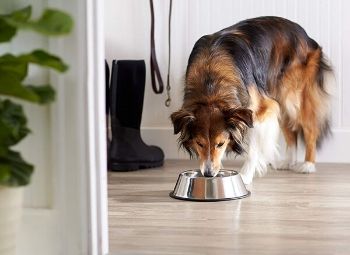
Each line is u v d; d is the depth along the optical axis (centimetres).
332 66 396
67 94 183
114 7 426
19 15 131
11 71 140
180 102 424
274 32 367
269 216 263
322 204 286
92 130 185
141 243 221
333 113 407
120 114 390
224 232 237
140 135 406
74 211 188
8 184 138
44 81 185
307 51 380
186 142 337
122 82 390
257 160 351
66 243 189
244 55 348
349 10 402
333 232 235
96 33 184
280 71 369
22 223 189
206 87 338
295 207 281
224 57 343
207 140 325
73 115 184
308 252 208
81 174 186
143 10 423
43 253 190
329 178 356
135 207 285
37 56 136
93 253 188
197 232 238
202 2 416
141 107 393
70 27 131
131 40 427
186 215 268
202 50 351
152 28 418
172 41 421
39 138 187
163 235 233
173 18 420
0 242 146
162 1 419
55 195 188
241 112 326
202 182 302
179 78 423
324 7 404
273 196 307
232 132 330
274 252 208
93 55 184
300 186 333
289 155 391
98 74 186
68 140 186
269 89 363
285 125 388
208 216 265
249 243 220
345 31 403
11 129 139
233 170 353
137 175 371
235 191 304
